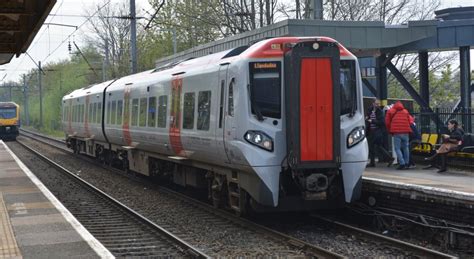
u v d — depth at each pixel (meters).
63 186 18.67
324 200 10.77
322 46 10.27
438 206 10.16
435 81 40.88
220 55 11.94
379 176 12.71
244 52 10.83
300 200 10.70
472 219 9.44
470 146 14.89
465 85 17.16
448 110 17.44
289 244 9.49
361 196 12.12
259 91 10.39
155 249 9.47
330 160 10.30
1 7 12.79
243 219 11.38
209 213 12.66
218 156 11.66
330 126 10.29
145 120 16.77
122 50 52.06
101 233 10.96
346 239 9.98
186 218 12.20
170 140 14.50
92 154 26.75
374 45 15.82
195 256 8.66
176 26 37.25
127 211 13.12
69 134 31.95
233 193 11.62
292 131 10.14
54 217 10.92
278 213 12.40
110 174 21.67
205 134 12.00
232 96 10.73
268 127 10.33
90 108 25.59
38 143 45.22
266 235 10.21
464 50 17.00
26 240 8.96
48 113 79.50
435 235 9.91
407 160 14.17
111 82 23.22
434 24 16.27
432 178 12.31
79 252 8.15
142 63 45.53
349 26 15.58
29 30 14.50
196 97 12.66
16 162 24.83
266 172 10.23
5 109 50.19
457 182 11.59
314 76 10.22
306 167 10.18
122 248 9.51
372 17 35.94
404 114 14.13
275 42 10.50
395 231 10.79
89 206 14.41
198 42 39.09
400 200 11.09
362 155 10.64
